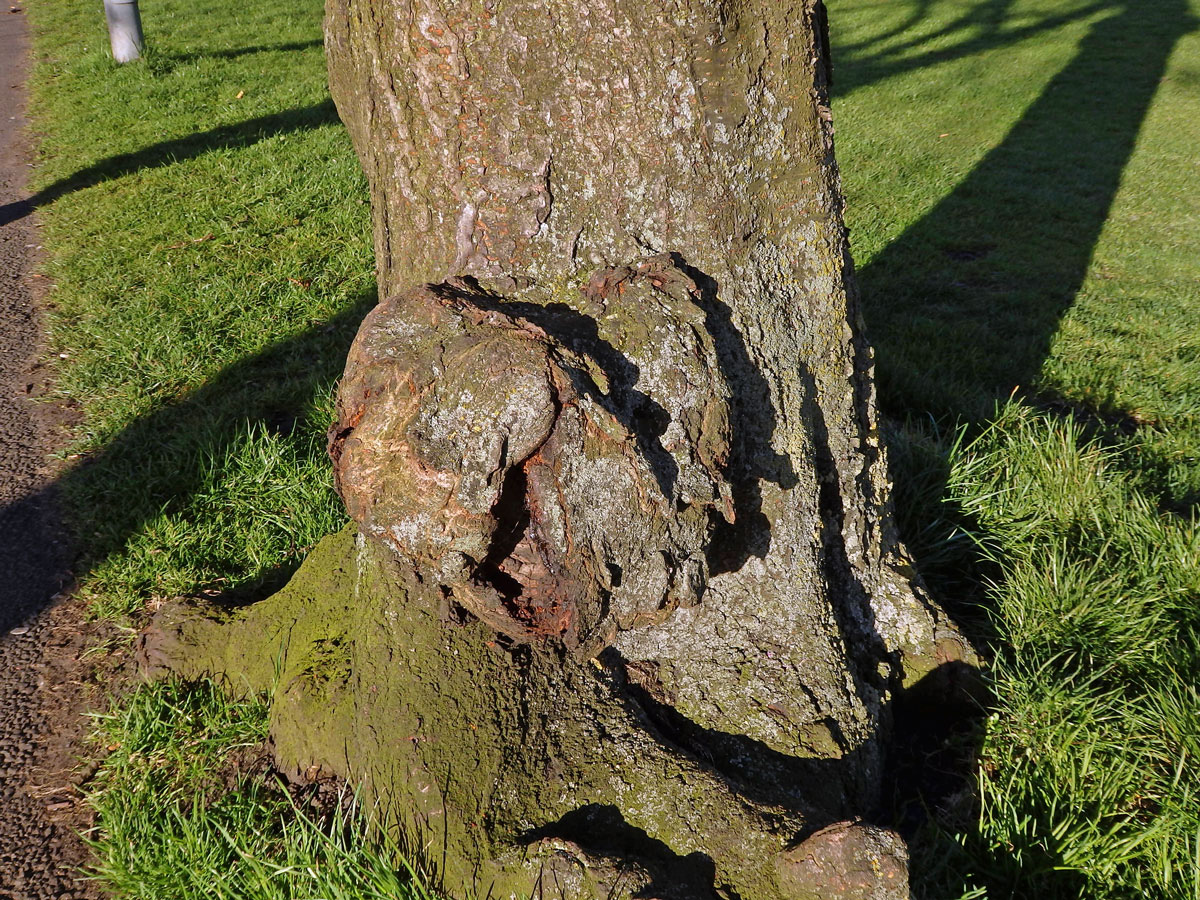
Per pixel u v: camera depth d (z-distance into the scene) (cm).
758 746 227
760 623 239
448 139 211
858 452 253
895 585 273
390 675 222
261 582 323
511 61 203
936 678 271
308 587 269
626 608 199
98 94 958
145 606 317
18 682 287
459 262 219
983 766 253
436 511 180
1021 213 751
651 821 202
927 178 834
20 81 1054
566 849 189
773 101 219
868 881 182
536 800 205
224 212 657
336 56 231
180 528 343
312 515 346
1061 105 1087
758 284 227
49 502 372
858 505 258
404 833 206
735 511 226
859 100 1138
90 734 266
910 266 645
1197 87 1141
